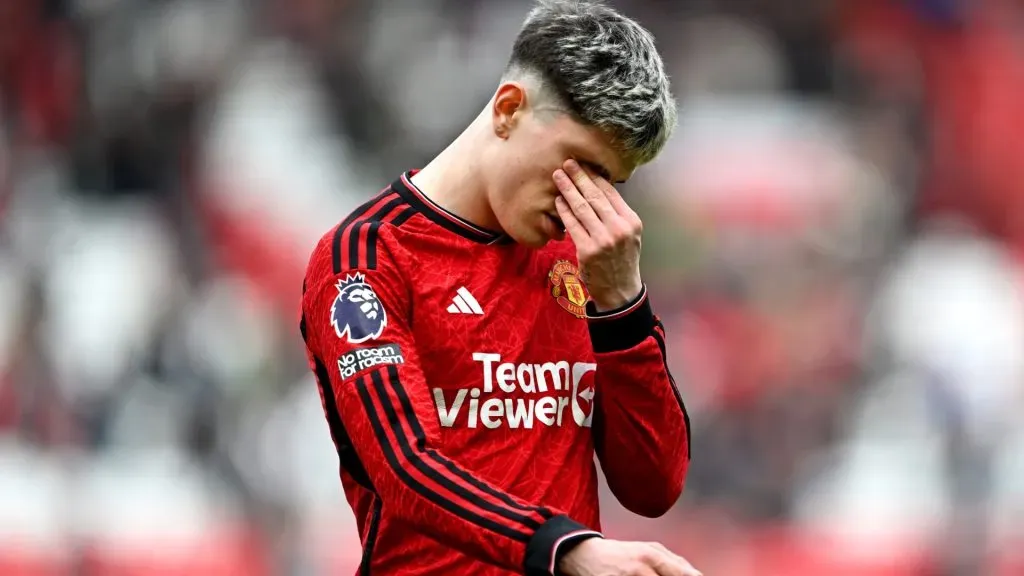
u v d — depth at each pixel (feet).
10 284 124.16
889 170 157.17
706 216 135.64
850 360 125.90
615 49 31.37
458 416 32.45
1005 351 126.62
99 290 128.26
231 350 112.37
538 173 31.94
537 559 28.71
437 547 32.78
